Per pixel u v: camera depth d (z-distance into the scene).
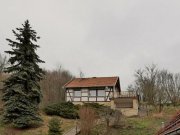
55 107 37.62
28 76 30.88
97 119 34.25
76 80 51.19
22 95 30.25
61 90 69.69
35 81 31.95
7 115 29.64
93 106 40.09
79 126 31.84
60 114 36.84
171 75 67.56
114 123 33.72
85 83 48.66
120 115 35.47
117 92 47.91
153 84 58.38
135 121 36.28
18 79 30.62
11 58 31.48
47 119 34.34
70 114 36.56
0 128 28.88
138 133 31.19
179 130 11.23
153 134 30.47
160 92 55.28
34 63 32.22
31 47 32.25
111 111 35.62
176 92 63.97
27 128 30.31
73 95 48.28
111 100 43.56
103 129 32.16
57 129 27.94
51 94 67.31
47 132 29.44
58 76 80.19
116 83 49.28
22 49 31.78
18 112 30.03
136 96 42.75
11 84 30.66
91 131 31.11
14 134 27.56
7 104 30.14
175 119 11.92
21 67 30.97
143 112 45.56
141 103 54.56
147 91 56.12
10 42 31.70
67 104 39.53
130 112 41.56
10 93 30.55
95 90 47.25
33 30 32.16
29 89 31.17
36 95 31.34
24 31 31.91
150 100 54.16
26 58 32.06
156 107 50.38
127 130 32.34
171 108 49.53
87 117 30.92
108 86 46.69
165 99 57.56
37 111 31.78
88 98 47.25
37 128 30.48
